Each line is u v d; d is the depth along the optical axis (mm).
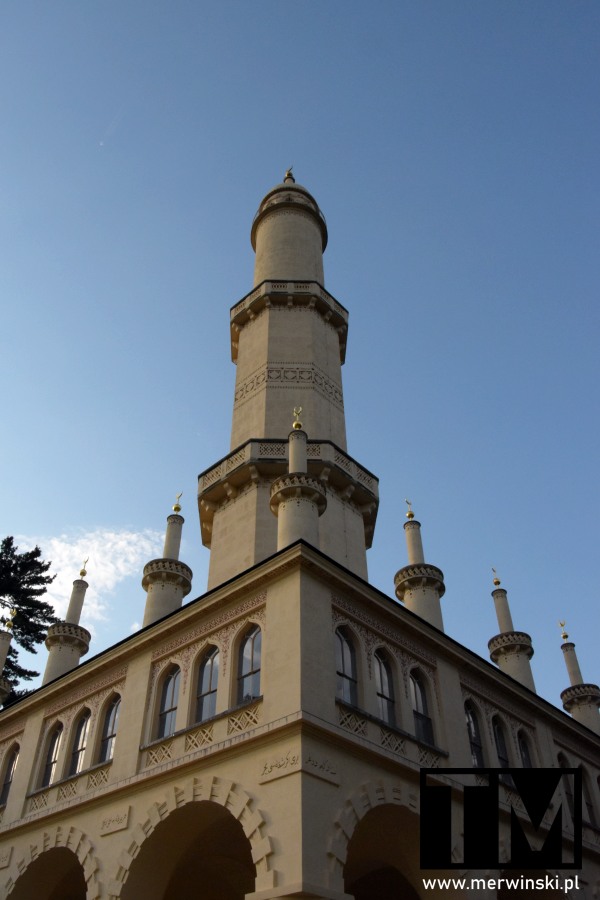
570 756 30672
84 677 27281
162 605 32594
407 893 26375
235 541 31594
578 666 38844
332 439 36188
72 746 26484
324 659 20438
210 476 34531
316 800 17844
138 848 20688
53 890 25656
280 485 25031
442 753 23062
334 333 41500
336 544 31656
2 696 34750
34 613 48844
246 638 22375
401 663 23812
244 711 20359
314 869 16812
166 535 34938
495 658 35594
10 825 25703
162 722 23375
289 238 45062
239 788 19016
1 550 50219
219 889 26438
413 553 33969
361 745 19719
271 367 37688
